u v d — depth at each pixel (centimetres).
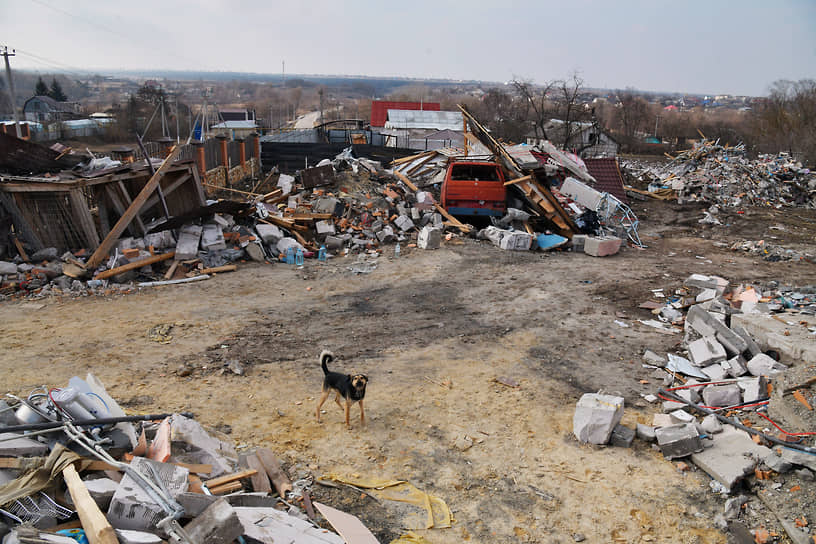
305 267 1505
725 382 845
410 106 6475
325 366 736
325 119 10575
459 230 1877
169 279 1330
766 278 1487
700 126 8662
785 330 927
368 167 2303
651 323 1136
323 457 652
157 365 877
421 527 545
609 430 702
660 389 847
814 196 2820
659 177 3256
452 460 663
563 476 640
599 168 2786
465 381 872
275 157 2995
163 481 460
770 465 623
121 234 1455
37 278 1235
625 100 9881
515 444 702
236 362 889
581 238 1767
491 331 1085
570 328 1105
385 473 630
